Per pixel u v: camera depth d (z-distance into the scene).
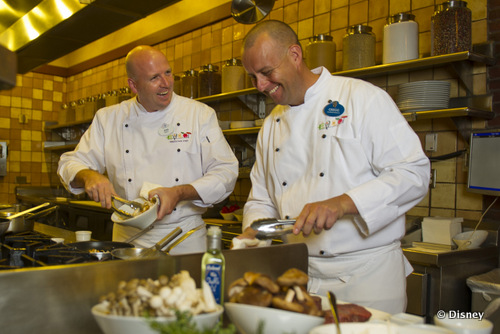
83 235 1.91
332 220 1.19
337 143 1.49
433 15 2.40
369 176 1.49
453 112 2.22
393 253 1.50
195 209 2.08
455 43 2.28
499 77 2.37
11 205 2.86
